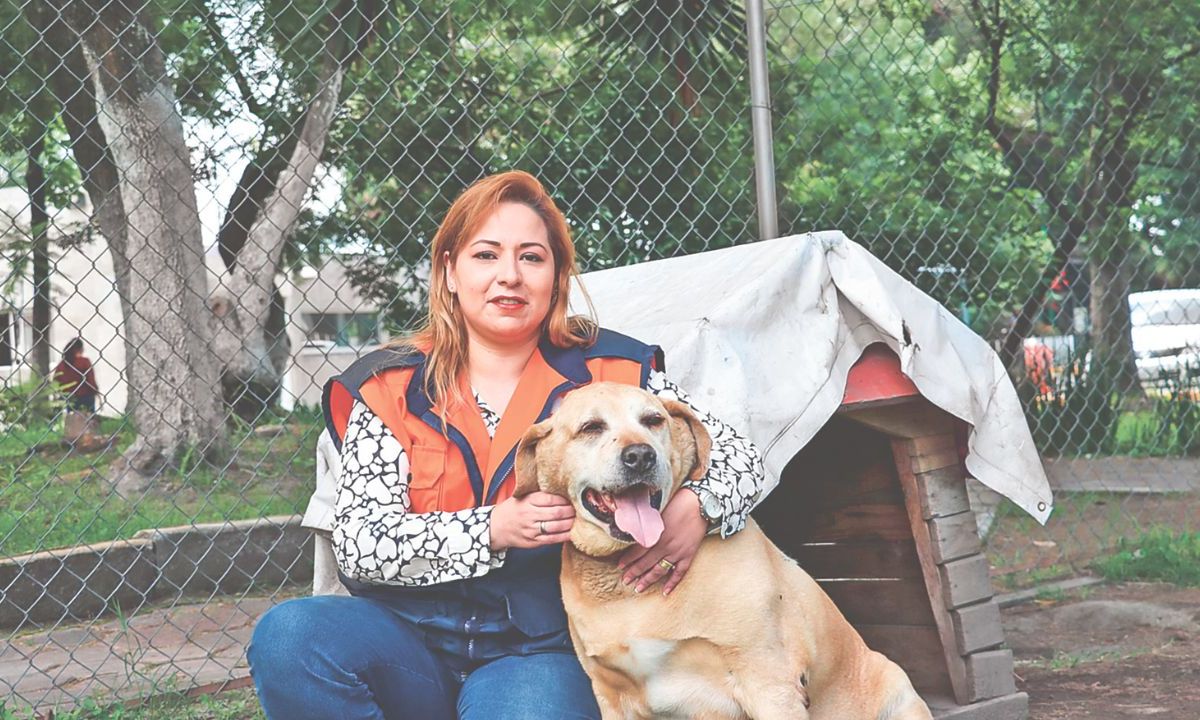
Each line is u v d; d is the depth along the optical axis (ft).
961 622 10.11
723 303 9.51
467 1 20.66
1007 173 30.48
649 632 7.30
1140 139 29.66
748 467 7.68
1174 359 32.32
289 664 7.02
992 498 22.74
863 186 22.44
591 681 7.61
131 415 22.85
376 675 7.16
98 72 21.24
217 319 23.45
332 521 7.75
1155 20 25.38
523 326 7.58
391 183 24.93
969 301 26.48
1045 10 26.55
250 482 15.01
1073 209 31.19
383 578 7.13
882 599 11.00
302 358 42.60
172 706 11.39
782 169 27.20
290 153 23.70
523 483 7.18
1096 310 32.07
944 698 10.36
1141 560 17.85
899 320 9.82
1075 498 25.04
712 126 25.25
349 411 7.68
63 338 55.67
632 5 20.02
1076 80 26.89
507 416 7.55
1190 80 27.61
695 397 9.08
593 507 7.11
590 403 7.18
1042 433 29.55
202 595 17.03
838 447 11.15
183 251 22.45
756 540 7.72
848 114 28.58
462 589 7.34
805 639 7.72
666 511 7.18
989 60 28.91
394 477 7.33
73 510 20.25
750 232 25.52
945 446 10.33
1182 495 25.00
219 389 20.59
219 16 20.89
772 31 27.53
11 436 24.36
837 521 11.28
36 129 26.78
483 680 7.24
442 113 23.81
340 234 26.22
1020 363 32.73
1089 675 12.48
